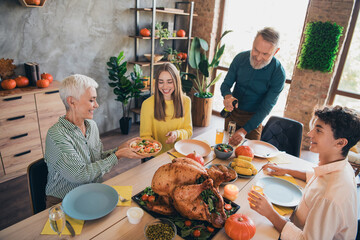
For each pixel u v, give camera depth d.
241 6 4.10
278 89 2.13
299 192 1.35
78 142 1.37
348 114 0.94
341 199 0.92
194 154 1.46
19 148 2.54
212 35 4.38
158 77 1.78
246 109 2.35
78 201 1.16
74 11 3.03
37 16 2.74
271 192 1.35
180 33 4.15
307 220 0.98
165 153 1.70
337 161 1.01
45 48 2.90
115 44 3.60
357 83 3.36
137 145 1.56
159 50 4.27
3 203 2.26
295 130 2.17
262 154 1.79
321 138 1.00
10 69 2.61
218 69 4.65
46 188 1.38
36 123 2.59
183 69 4.71
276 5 3.73
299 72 3.53
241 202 1.27
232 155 1.76
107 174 2.79
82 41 3.21
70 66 3.19
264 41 1.90
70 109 1.34
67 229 1.02
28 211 2.20
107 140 3.61
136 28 3.75
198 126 4.31
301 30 3.60
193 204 1.02
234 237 1.00
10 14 2.54
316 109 1.07
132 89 3.54
